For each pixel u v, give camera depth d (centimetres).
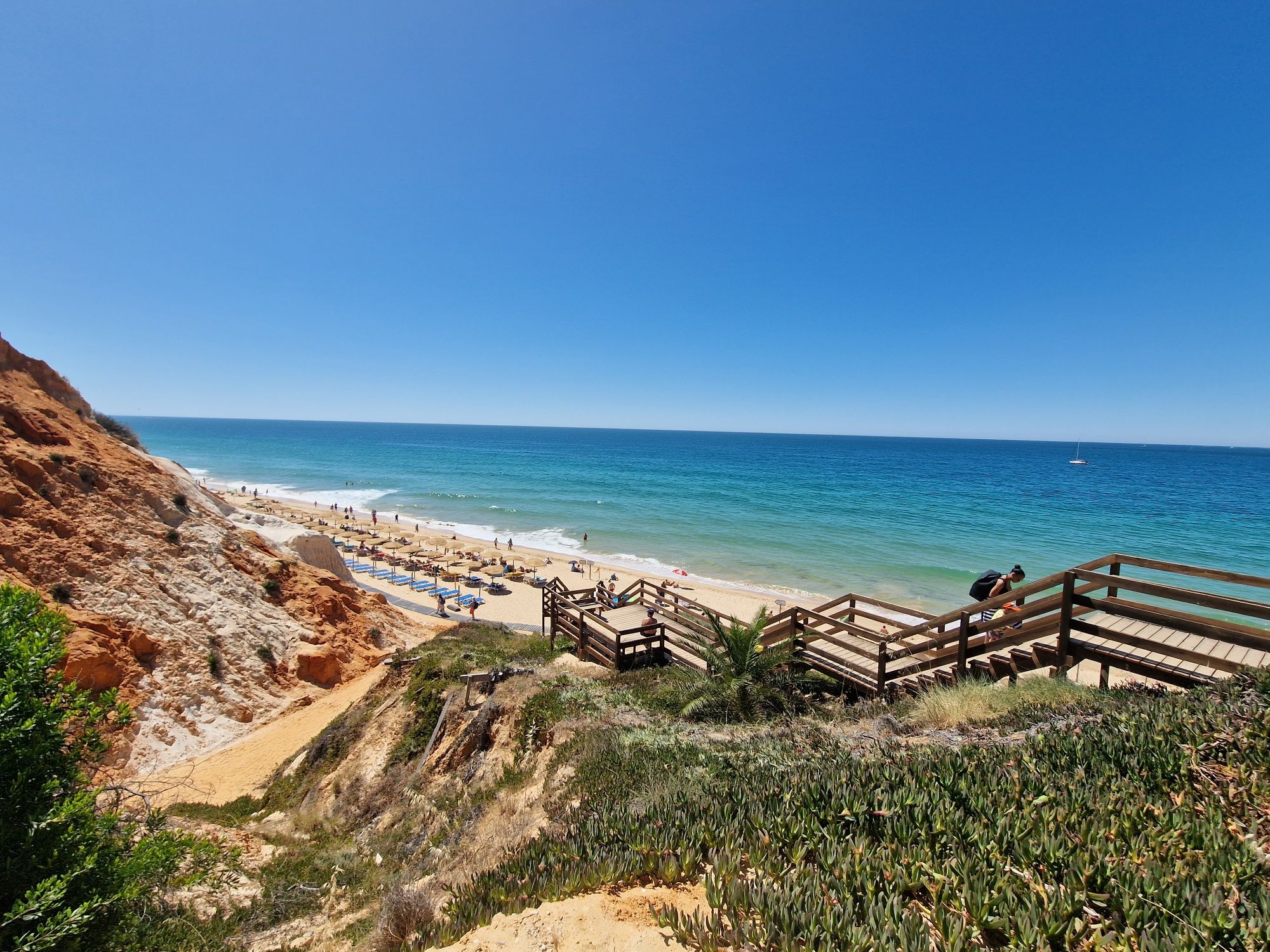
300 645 1841
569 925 286
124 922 463
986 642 715
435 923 321
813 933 223
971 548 3781
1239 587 2719
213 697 1551
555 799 627
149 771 1304
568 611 1386
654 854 323
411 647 2208
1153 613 587
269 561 2064
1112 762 355
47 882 347
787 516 5156
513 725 929
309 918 673
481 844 624
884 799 323
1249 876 238
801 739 604
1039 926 218
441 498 6675
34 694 420
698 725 756
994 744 442
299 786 1175
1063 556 3509
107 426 2334
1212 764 343
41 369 2011
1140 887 230
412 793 953
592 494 6788
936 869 261
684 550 4116
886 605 873
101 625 1470
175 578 1744
